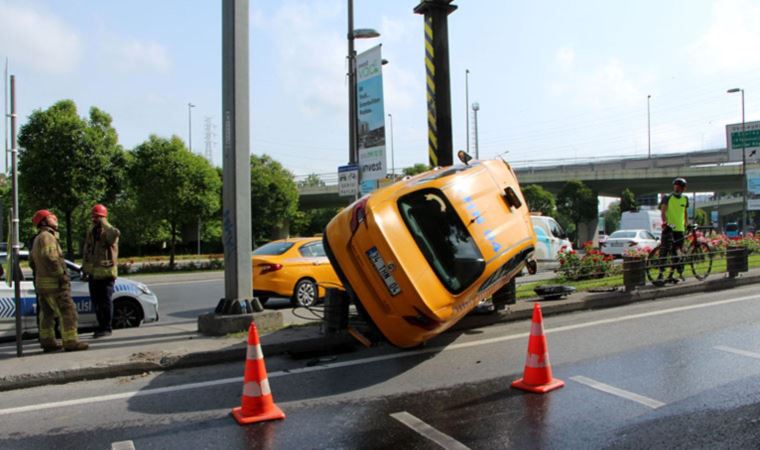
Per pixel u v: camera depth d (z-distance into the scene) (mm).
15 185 6898
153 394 5594
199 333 8078
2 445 4367
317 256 12305
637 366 6160
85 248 8172
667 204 11633
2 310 8461
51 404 5324
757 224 78438
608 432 4379
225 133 8234
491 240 6676
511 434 4375
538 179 62062
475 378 5910
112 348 7121
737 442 4152
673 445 4121
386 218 6207
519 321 8891
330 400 5312
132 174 27297
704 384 5484
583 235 58000
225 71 8258
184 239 49875
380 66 11039
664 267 11180
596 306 9930
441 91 10141
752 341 7133
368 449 4160
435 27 10125
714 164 61031
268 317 8086
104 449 4270
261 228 45031
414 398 5309
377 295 6113
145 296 9898
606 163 65750
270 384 5863
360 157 11641
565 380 5723
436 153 10148
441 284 6098
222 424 4746
